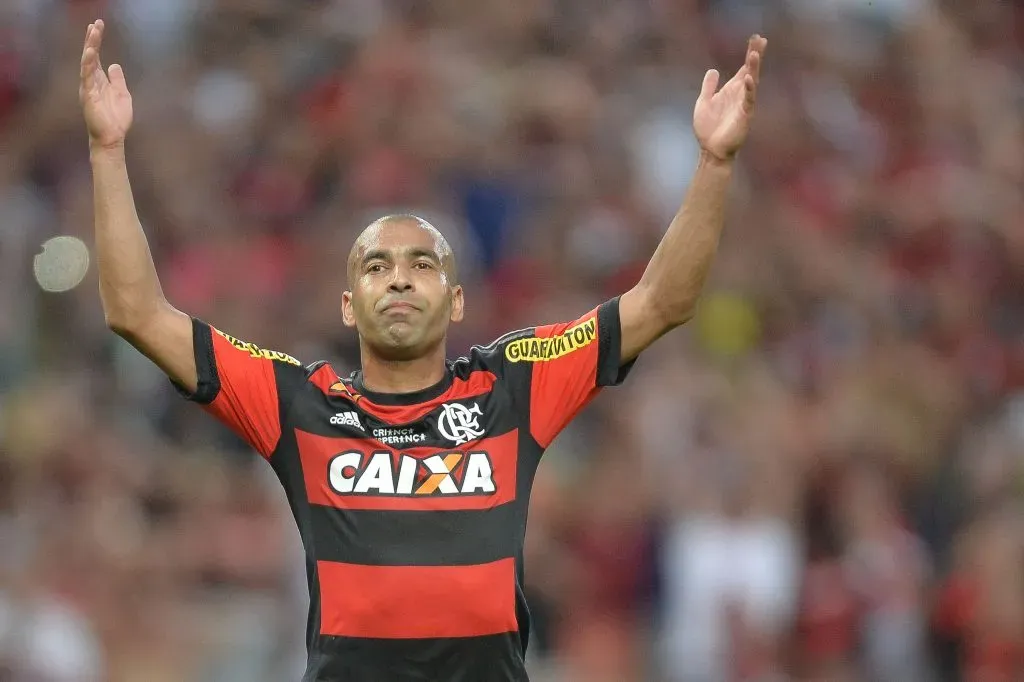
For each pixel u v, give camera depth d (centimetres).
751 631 3644
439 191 4769
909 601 3844
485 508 1745
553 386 1822
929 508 4244
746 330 4650
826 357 4638
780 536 3744
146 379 4175
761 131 5369
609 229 4781
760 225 4991
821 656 3750
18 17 5228
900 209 5331
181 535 3772
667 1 5547
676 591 3697
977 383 4762
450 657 1702
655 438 3994
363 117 4919
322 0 5303
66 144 4941
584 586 3712
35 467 3816
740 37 5616
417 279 1795
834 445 4206
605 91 5244
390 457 1758
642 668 3638
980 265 5291
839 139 5491
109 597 3572
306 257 4572
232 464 4000
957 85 5834
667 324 1834
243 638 3547
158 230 4684
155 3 5284
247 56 5225
